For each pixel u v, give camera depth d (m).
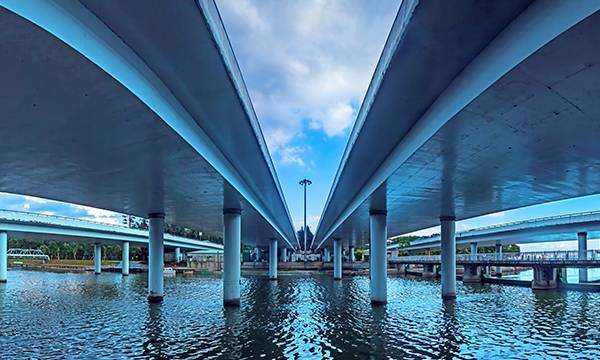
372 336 21.06
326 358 17.22
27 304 33.31
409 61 12.34
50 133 14.03
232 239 31.97
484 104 12.23
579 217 51.56
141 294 40.69
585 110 12.23
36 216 53.59
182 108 15.30
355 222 48.09
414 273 86.50
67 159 17.39
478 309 30.58
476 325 24.16
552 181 21.91
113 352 18.05
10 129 13.47
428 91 14.40
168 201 29.67
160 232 35.59
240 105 15.46
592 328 23.45
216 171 20.45
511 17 10.10
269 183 30.45
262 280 63.84
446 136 15.26
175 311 29.11
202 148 17.78
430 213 38.25
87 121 13.05
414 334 21.59
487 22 10.34
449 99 13.77
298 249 162.62
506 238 73.38
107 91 11.05
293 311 29.12
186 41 11.13
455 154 17.52
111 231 67.12
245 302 34.34
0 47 8.70
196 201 29.73
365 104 17.03
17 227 54.03
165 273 79.25
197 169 19.94
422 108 15.98
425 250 130.88
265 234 64.25
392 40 12.14
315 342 19.77
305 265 99.31
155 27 10.40
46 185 22.75
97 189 24.48
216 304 32.75
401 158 19.69
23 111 12.09
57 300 35.88
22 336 21.17
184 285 52.59
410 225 53.28
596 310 30.30
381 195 28.20
